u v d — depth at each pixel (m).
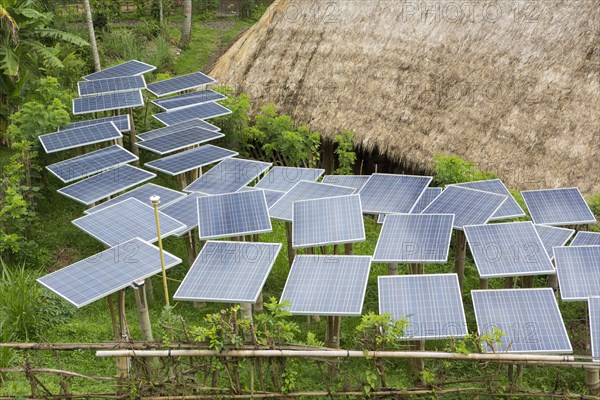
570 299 10.15
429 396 9.59
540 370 10.74
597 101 16.31
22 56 19.28
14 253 13.95
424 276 10.52
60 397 9.48
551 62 17.19
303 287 10.30
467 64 18.28
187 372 9.36
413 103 18.50
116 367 10.48
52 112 16.30
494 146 17.05
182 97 18.77
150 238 11.43
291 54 21.28
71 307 12.48
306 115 19.91
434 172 17.56
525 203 13.67
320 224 11.68
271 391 9.63
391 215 12.03
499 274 10.58
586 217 12.77
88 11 22.55
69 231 15.20
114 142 16.42
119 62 23.80
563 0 17.78
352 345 11.56
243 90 21.44
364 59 19.92
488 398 9.62
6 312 11.80
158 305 12.85
